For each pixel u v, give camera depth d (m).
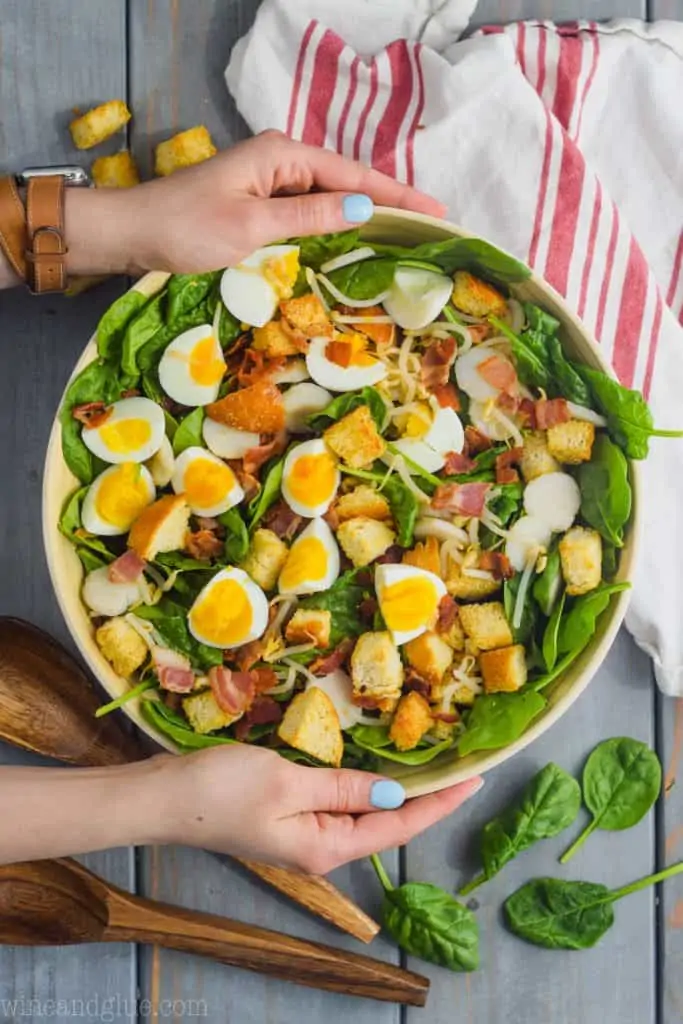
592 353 1.00
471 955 1.11
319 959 1.11
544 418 1.02
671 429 1.11
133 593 1.01
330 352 1.02
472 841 1.13
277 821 0.98
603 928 1.12
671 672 1.12
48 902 1.09
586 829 1.13
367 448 1.01
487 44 1.08
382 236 1.03
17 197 1.01
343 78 1.09
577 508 1.03
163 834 0.98
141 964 1.14
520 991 1.14
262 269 1.01
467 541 1.03
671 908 1.15
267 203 0.99
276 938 1.11
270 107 1.09
